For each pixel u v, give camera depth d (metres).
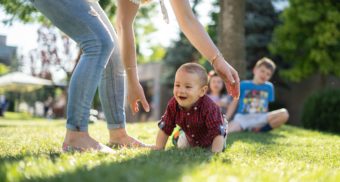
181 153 2.71
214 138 3.31
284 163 2.67
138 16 12.68
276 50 16.23
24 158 2.39
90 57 2.97
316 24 15.62
